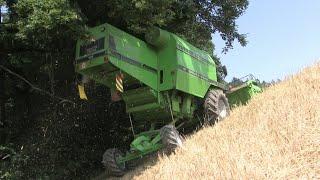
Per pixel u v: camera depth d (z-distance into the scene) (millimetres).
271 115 9203
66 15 9883
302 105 9078
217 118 12180
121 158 11062
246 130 9039
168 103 11305
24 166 12680
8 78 14438
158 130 11062
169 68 11258
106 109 14477
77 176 13656
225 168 7000
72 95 14141
